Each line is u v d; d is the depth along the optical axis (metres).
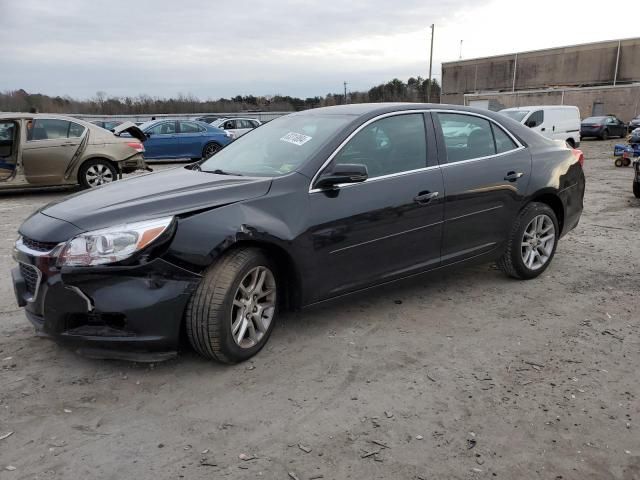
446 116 4.43
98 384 3.22
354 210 3.72
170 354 3.19
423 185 4.07
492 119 4.74
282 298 3.73
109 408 2.98
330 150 3.75
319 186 3.63
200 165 4.42
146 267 3.02
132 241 3.00
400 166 4.04
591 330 3.96
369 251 3.85
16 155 9.70
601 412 2.93
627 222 7.59
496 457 2.58
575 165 5.26
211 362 3.48
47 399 3.06
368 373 3.36
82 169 10.26
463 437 2.73
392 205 3.89
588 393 3.12
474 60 62.16
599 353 3.61
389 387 3.20
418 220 4.06
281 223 3.41
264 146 4.22
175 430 2.79
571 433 2.75
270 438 2.72
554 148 5.14
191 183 3.66
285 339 3.81
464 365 3.46
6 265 5.57
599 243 6.41
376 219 3.82
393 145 4.06
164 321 3.09
